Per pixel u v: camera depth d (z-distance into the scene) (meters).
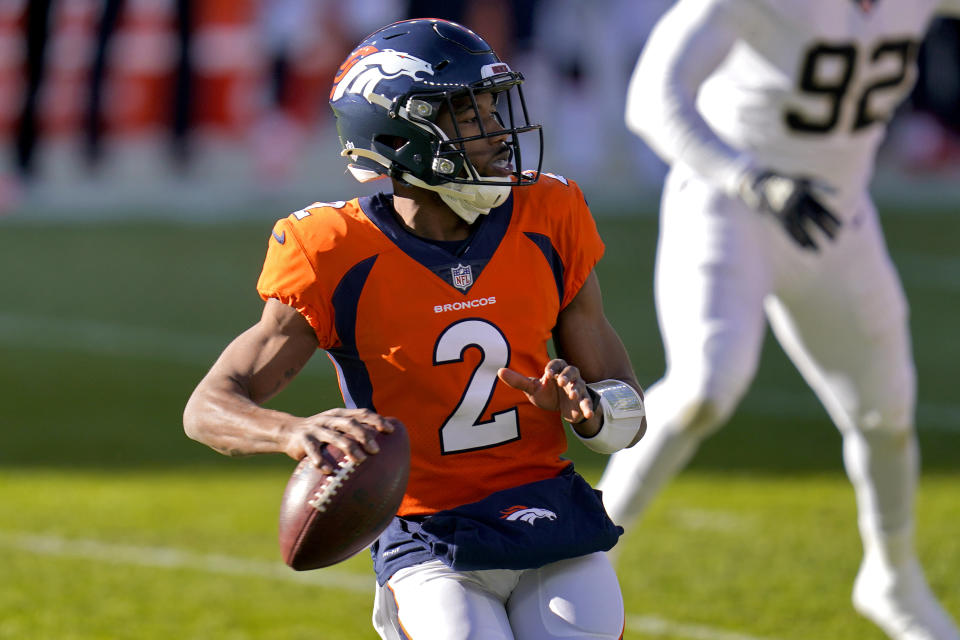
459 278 9.08
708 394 13.38
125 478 22.41
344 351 9.15
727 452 24.19
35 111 55.38
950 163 56.75
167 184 55.88
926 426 25.88
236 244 48.16
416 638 8.59
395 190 9.42
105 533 19.16
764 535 18.89
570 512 9.05
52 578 17.09
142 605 16.02
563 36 53.66
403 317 8.98
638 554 18.11
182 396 28.52
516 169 9.29
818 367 14.59
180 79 55.44
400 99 9.09
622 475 13.86
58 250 47.69
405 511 9.16
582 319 9.64
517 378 8.83
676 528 19.34
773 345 34.31
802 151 14.28
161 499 21.05
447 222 9.30
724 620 15.36
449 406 9.03
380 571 9.15
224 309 37.66
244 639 14.79
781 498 20.92
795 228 13.10
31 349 33.12
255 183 55.41
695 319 13.74
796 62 14.00
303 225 9.09
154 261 45.19
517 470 9.18
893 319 14.16
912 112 56.53
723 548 18.30
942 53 55.94
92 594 16.44
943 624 14.20
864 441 14.37
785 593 16.38
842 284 13.97
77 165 55.78
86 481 22.17
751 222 13.98
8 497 21.11
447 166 8.96
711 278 13.84
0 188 55.34
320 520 8.11
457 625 8.47
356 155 9.59
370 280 9.00
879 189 57.12
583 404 8.72
